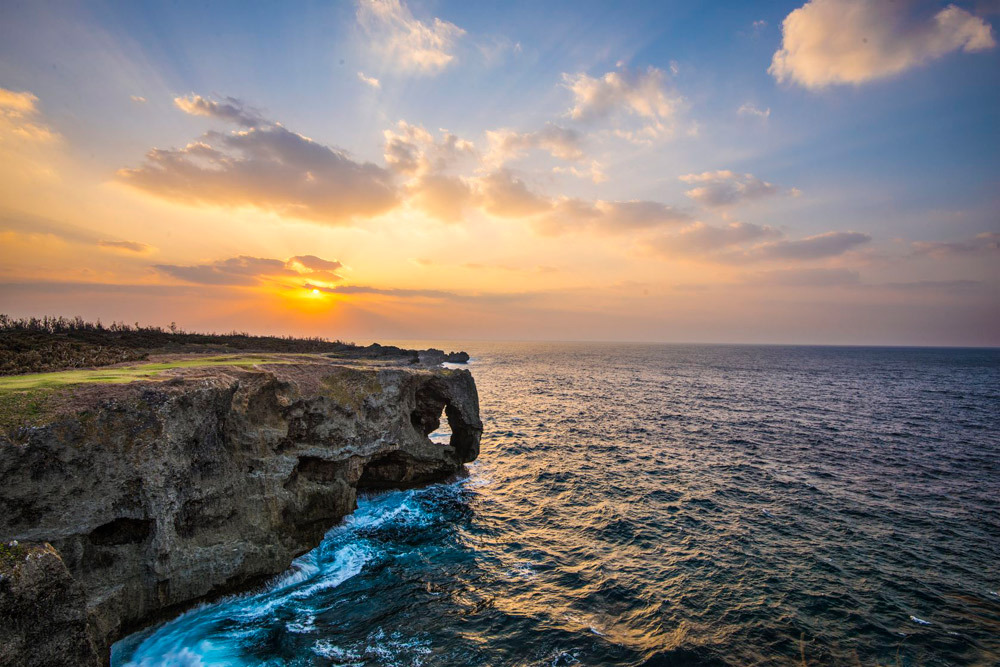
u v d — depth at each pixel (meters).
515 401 68.44
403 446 27.36
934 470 34.00
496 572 19.08
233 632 14.60
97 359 26.12
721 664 13.59
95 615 12.68
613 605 16.69
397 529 23.45
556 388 85.31
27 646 9.54
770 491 29.22
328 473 22.59
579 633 14.98
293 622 15.25
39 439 12.74
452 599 16.97
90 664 10.40
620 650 14.16
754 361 184.00
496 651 14.03
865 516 25.22
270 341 81.69
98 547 13.47
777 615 16.11
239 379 19.78
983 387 91.75
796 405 65.44
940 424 51.97
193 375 18.77
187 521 15.50
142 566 14.12
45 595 9.91
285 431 20.52
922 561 20.12
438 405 33.44
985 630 15.37
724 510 26.02
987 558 20.44
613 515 25.28
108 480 13.63
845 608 16.56
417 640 14.46
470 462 35.84
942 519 24.83
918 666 13.65
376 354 86.38
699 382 97.19
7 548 10.01
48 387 15.05
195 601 15.59
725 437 44.75
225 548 16.22
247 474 18.20
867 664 13.75
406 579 18.41
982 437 45.31
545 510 26.09
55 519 12.60
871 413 58.97
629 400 69.62
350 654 13.67
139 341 50.03
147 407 15.09
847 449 40.19
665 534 22.86
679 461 36.22
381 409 26.11
